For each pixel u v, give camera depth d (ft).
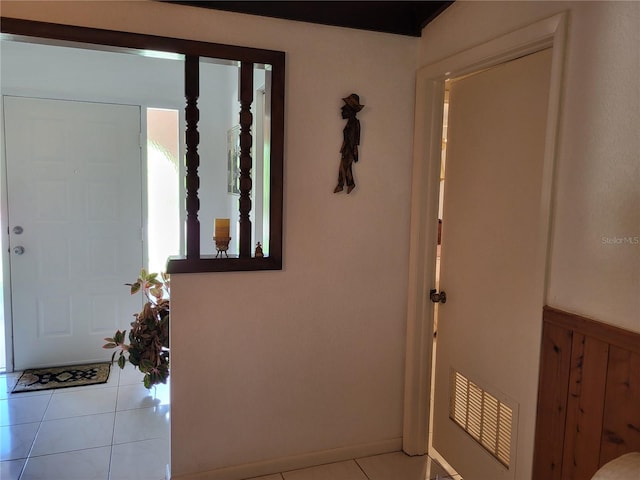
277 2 6.55
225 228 6.89
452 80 7.25
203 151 11.93
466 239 7.02
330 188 7.20
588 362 4.74
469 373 7.02
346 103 7.05
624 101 4.35
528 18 5.44
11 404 9.32
